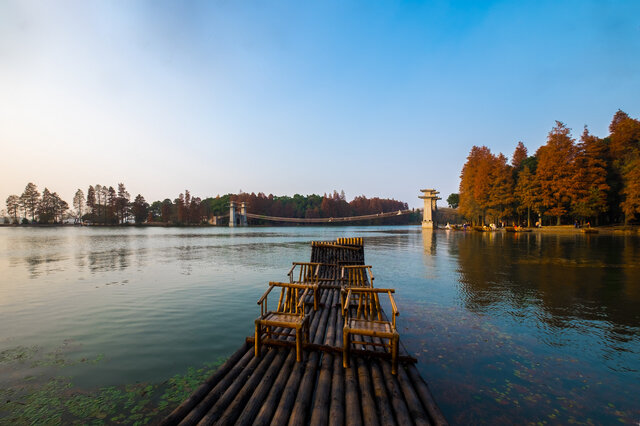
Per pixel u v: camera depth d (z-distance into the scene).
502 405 4.27
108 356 5.99
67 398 4.54
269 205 144.38
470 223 68.94
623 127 41.53
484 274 13.88
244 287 12.37
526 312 8.35
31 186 103.62
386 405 3.94
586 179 42.03
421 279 13.07
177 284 13.00
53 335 7.12
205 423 3.58
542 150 51.75
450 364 5.44
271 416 3.75
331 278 11.43
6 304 9.84
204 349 6.34
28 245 35.00
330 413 3.76
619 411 4.14
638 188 35.66
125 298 10.61
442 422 3.62
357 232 73.31
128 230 83.62
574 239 31.42
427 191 78.06
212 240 44.44
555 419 3.98
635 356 5.72
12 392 4.71
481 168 55.66
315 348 5.48
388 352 5.26
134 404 4.39
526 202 47.09
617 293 10.20
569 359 5.62
